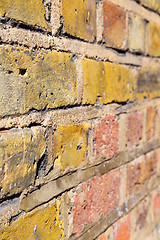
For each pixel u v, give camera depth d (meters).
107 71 0.59
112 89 0.61
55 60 0.48
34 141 0.46
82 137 0.54
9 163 0.43
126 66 0.65
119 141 0.64
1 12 0.42
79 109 0.53
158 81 0.80
